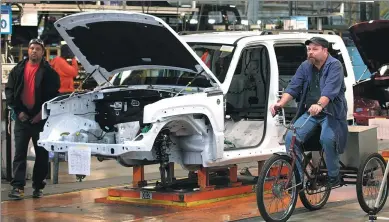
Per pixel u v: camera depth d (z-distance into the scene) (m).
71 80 12.54
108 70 8.91
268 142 8.66
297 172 7.08
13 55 13.79
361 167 7.44
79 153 7.60
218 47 8.66
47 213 7.92
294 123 7.16
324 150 7.16
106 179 10.62
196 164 8.19
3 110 10.60
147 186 8.81
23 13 13.35
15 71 8.86
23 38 13.88
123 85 8.74
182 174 11.13
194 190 8.30
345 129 7.16
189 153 8.18
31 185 10.03
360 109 11.75
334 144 7.08
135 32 7.94
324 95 6.88
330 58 7.09
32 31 13.93
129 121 8.06
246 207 8.04
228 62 8.41
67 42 8.52
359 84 11.70
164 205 8.17
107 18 7.86
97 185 10.02
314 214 7.57
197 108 7.79
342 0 9.62
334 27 16.78
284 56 9.39
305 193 7.51
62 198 8.97
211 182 9.05
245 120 9.12
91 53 8.66
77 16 7.99
